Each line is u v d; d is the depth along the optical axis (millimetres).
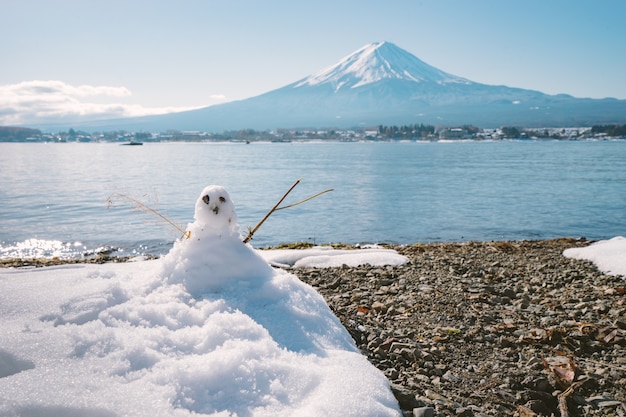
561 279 7828
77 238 20172
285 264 8523
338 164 91875
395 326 5316
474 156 125875
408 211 31891
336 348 3609
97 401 2521
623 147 192375
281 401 2783
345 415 2693
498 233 24141
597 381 4316
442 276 7680
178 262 4035
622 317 5879
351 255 8789
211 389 2768
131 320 3342
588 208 32719
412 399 3551
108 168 76625
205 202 4129
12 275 4418
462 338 5109
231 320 3369
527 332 5344
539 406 3898
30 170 69500
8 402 2451
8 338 3010
